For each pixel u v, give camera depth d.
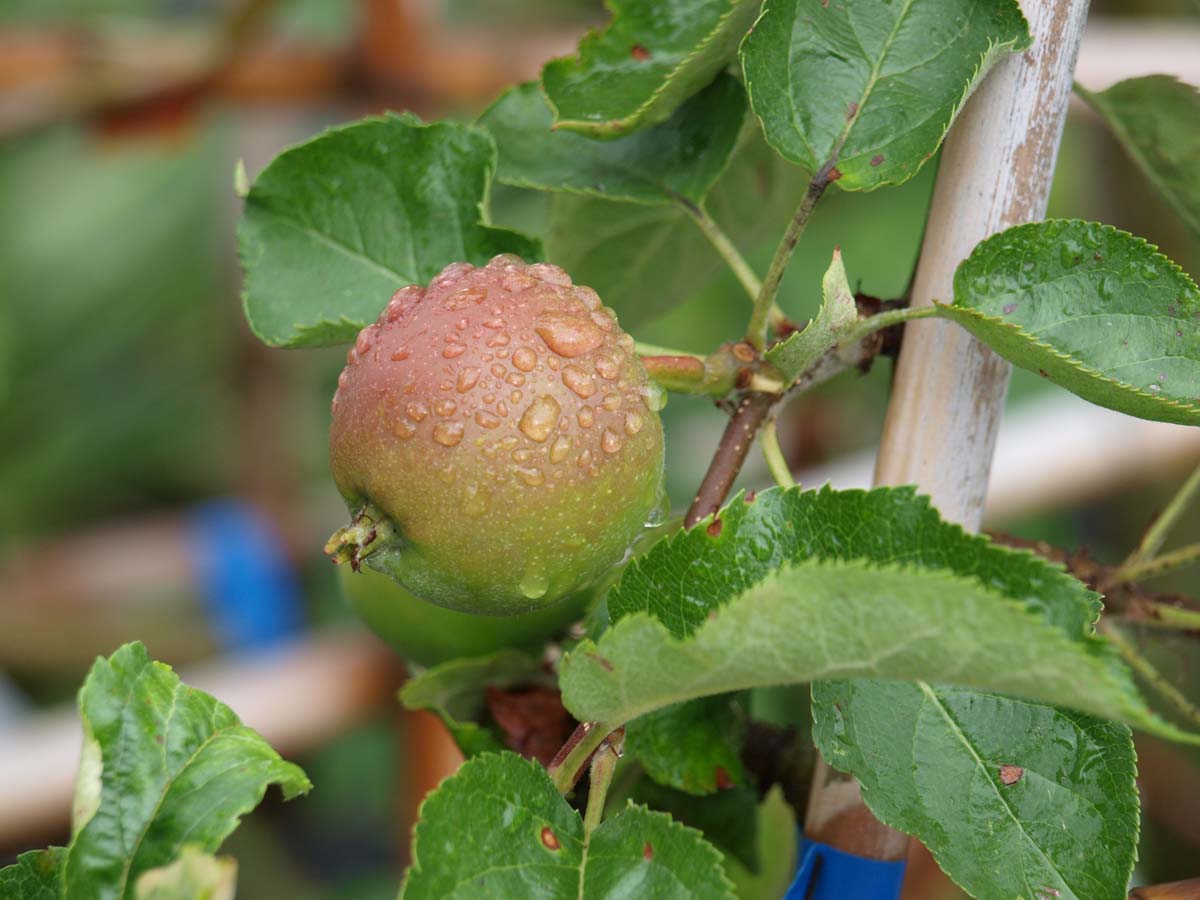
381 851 0.62
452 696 0.29
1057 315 0.25
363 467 0.24
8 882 0.24
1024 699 0.24
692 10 0.28
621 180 0.28
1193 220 0.30
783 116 0.25
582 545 0.24
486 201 0.28
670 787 0.28
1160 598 0.29
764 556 0.23
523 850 0.23
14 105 0.49
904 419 0.26
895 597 0.20
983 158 0.25
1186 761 0.46
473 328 0.24
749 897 0.30
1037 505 0.43
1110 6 0.49
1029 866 0.24
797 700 0.48
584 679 0.22
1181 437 0.43
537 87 0.29
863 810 0.26
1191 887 0.25
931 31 0.25
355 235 0.29
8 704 0.61
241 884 0.60
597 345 0.24
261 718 0.41
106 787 0.23
